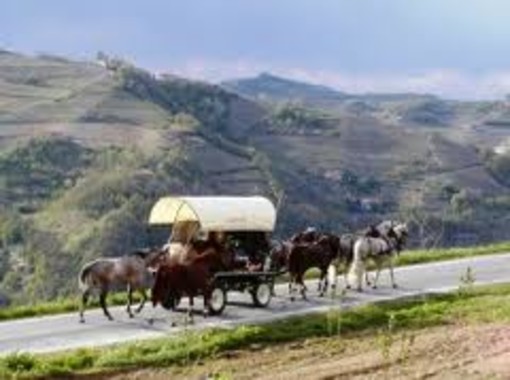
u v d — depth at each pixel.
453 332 39.00
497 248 78.62
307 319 43.50
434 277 60.44
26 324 45.12
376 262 55.22
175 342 37.66
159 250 47.28
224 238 48.00
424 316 44.16
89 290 45.53
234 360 35.44
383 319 43.53
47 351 37.62
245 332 39.25
